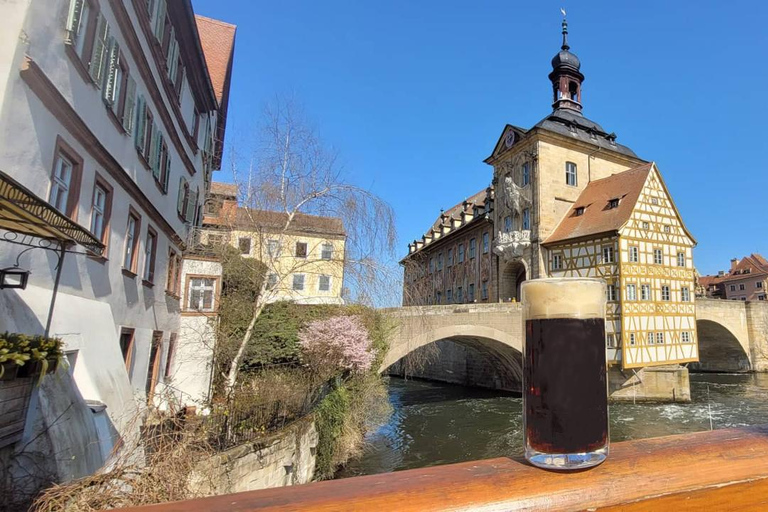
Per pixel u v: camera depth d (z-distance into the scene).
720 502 0.84
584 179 30.67
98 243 5.91
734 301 37.88
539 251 28.20
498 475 0.79
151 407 5.79
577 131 32.16
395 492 0.71
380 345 18.47
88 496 3.73
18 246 5.77
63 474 4.82
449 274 43.03
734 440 1.04
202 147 18.33
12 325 5.19
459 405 24.22
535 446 0.84
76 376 6.50
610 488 0.78
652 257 24.97
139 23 9.62
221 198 14.07
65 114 6.49
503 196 32.31
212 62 20.89
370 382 17.17
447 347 35.88
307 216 11.79
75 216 7.14
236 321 15.20
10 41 5.34
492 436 17.34
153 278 12.14
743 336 37.91
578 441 0.81
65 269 6.98
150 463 4.57
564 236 27.19
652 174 26.11
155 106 11.35
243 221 11.59
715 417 19.97
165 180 12.90
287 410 10.62
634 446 0.98
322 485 0.75
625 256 24.08
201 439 5.55
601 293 0.95
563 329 0.87
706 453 0.94
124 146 9.23
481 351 28.20
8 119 5.31
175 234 14.19
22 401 4.47
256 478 8.07
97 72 7.45
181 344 15.21
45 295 6.24
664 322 24.66
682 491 0.81
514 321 22.89
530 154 29.89
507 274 31.88
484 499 0.71
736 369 39.03
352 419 15.10
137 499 3.93
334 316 15.63
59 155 6.59
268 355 15.37
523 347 0.94
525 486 0.76
